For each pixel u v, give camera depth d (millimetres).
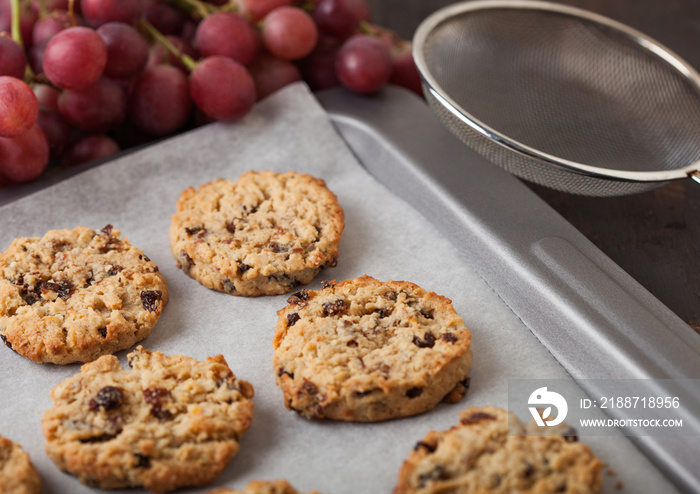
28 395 484
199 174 569
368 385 469
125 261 521
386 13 714
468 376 486
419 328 489
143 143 598
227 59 567
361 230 547
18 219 540
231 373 481
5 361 496
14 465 452
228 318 513
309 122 583
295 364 481
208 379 479
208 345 502
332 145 581
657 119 582
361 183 569
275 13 584
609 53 610
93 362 483
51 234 528
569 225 526
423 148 566
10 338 492
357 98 601
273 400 482
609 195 538
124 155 567
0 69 528
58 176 556
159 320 512
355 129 586
